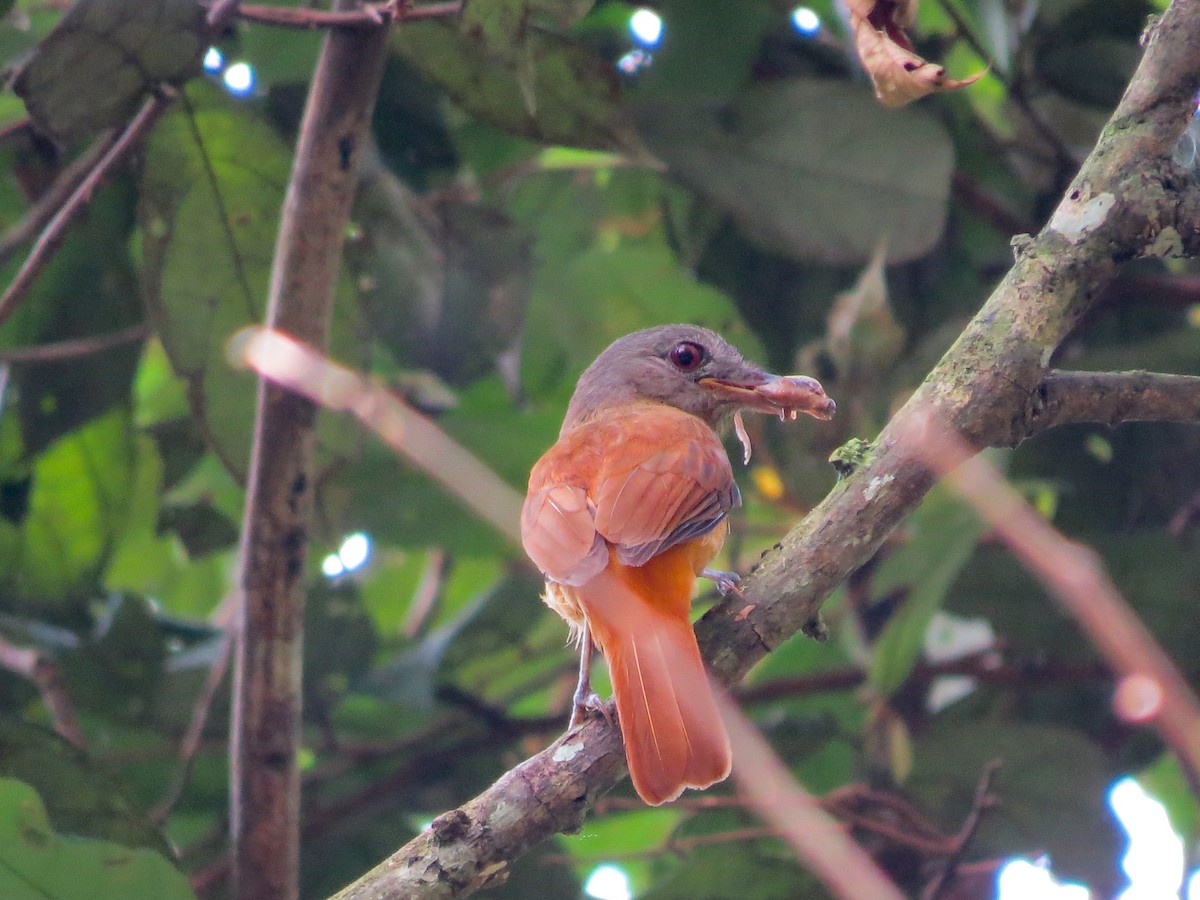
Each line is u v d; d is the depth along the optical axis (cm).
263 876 825
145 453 1256
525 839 598
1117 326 1209
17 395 1152
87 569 1193
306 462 839
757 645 641
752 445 1117
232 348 977
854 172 1086
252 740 828
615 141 931
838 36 1230
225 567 1441
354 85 833
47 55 774
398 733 1188
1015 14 1094
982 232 1262
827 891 1024
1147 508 1170
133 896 692
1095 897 1080
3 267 1059
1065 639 1111
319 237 838
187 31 790
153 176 957
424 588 1361
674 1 1149
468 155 1178
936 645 1381
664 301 1188
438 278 1055
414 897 582
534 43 888
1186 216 638
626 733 616
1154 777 1338
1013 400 629
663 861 1277
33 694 1109
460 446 1173
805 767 1241
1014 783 1096
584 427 813
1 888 680
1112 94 1114
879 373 1080
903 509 636
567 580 680
